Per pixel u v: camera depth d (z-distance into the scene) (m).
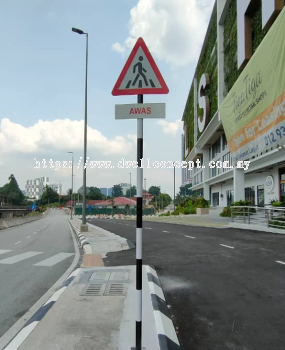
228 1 29.34
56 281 7.28
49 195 163.88
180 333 4.17
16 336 3.96
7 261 9.86
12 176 129.50
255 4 22.38
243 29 23.73
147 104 3.48
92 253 11.03
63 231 24.59
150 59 3.60
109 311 4.77
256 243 12.18
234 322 4.50
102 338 3.83
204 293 5.89
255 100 19.31
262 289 6.07
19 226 33.53
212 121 35.97
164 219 35.34
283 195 23.53
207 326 4.38
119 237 15.95
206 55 41.03
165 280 6.89
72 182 58.81
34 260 10.07
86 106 22.39
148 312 4.71
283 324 4.41
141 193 3.38
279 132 16.20
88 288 6.06
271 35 16.58
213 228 20.02
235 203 26.11
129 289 5.96
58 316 4.58
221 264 8.48
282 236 14.05
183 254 10.23
